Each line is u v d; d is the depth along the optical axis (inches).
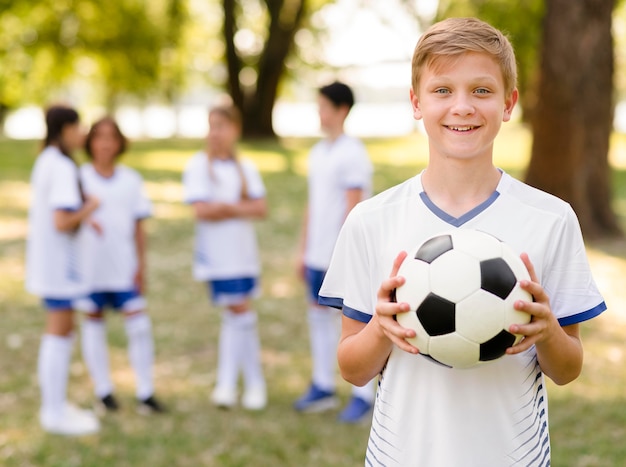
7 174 585.0
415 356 71.7
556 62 346.3
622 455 147.1
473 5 433.1
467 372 70.0
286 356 213.3
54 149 155.4
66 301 158.7
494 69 67.4
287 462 146.7
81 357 213.6
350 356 73.5
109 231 168.9
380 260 73.8
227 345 177.6
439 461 70.8
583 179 355.6
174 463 146.3
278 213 442.6
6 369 199.0
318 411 175.2
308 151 808.3
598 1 343.0
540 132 355.6
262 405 177.0
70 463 145.3
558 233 70.1
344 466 144.9
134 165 661.9
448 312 64.9
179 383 192.5
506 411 70.4
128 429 163.3
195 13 1170.0
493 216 70.7
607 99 354.3
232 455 149.9
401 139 993.5
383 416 74.5
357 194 164.6
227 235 170.9
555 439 154.9
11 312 250.7
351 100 167.5
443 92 68.5
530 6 419.2
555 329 66.1
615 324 236.4
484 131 68.0
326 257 168.2
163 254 338.3
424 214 72.2
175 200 480.4
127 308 172.6
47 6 943.7
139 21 994.7
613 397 177.5
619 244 347.9
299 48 1089.4
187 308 258.8
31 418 167.6
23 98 1124.5
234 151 176.2
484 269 65.1
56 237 156.1
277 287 286.8
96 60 1063.0
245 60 1007.0
